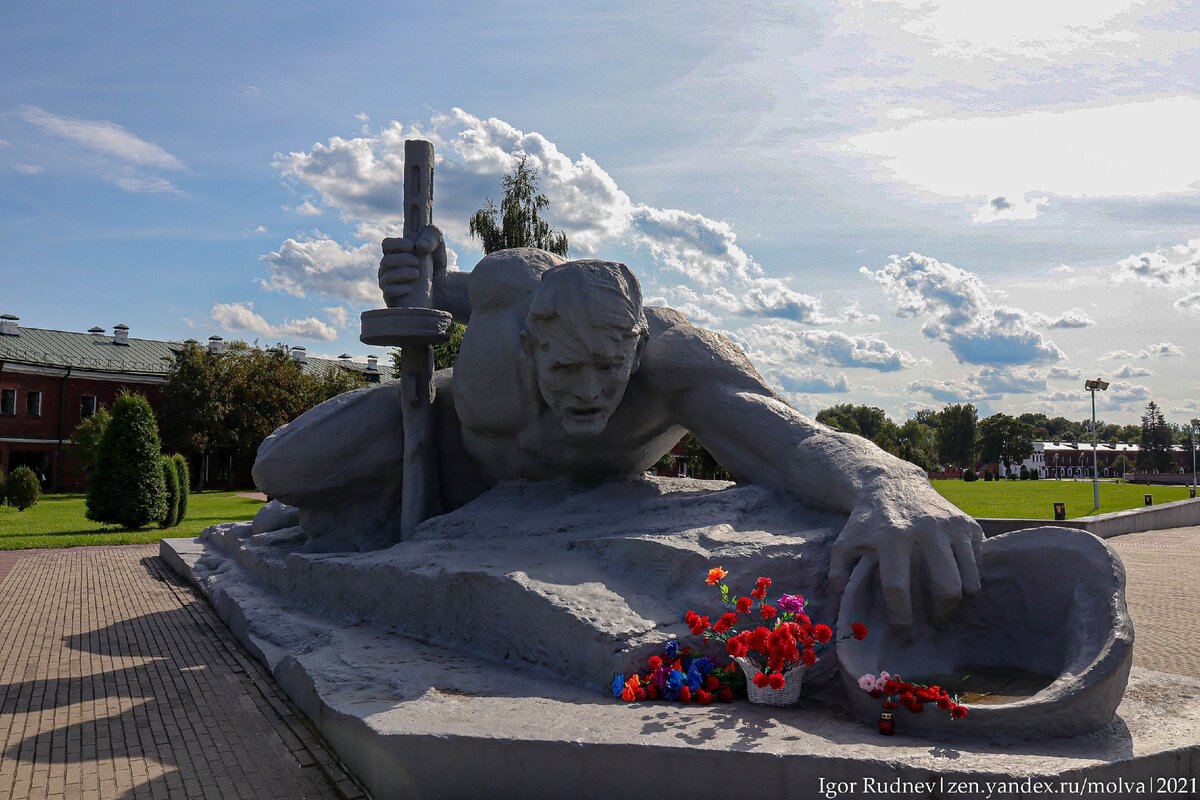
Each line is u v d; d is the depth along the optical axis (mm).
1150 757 3002
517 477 6320
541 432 5859
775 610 3961
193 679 5227
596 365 4969
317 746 3906
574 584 4383
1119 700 3334
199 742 4062
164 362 42969
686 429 6355
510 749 3102
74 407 39188
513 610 4367
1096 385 24922
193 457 42062
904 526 4008
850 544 4121
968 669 4031
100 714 4516
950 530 4059
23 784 3559
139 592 8844
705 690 3658
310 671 4328
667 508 5246
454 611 4824
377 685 4070
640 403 5848
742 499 5121
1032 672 3939
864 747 3002
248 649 5957
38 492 24891
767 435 5340
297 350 50188
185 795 3447
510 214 22703
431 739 3168
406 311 6145
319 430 6805
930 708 3195
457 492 6824
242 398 38938
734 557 4270
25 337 40344
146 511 17000
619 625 3914
